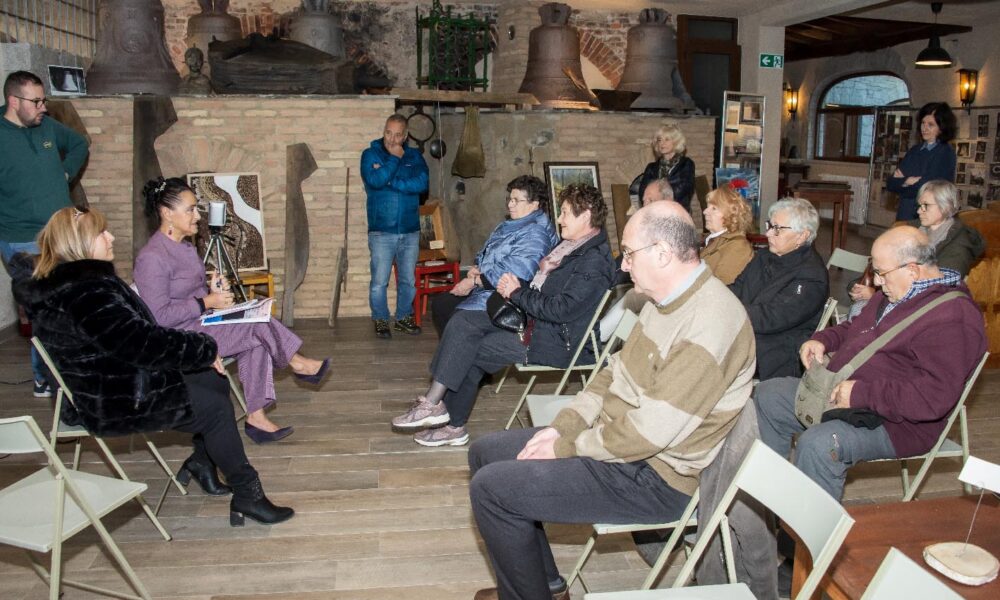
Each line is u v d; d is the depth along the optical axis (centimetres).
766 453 194
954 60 1148
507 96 765
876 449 277
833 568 188
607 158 785
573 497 223
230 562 305
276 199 653
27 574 297
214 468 362
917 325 276
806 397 289
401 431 434
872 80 1410
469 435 429
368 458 400
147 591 285
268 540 322
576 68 807
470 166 757
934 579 145
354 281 681
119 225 632
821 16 886
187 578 294
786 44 1380
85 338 282
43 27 662
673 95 852
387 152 610
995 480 200
